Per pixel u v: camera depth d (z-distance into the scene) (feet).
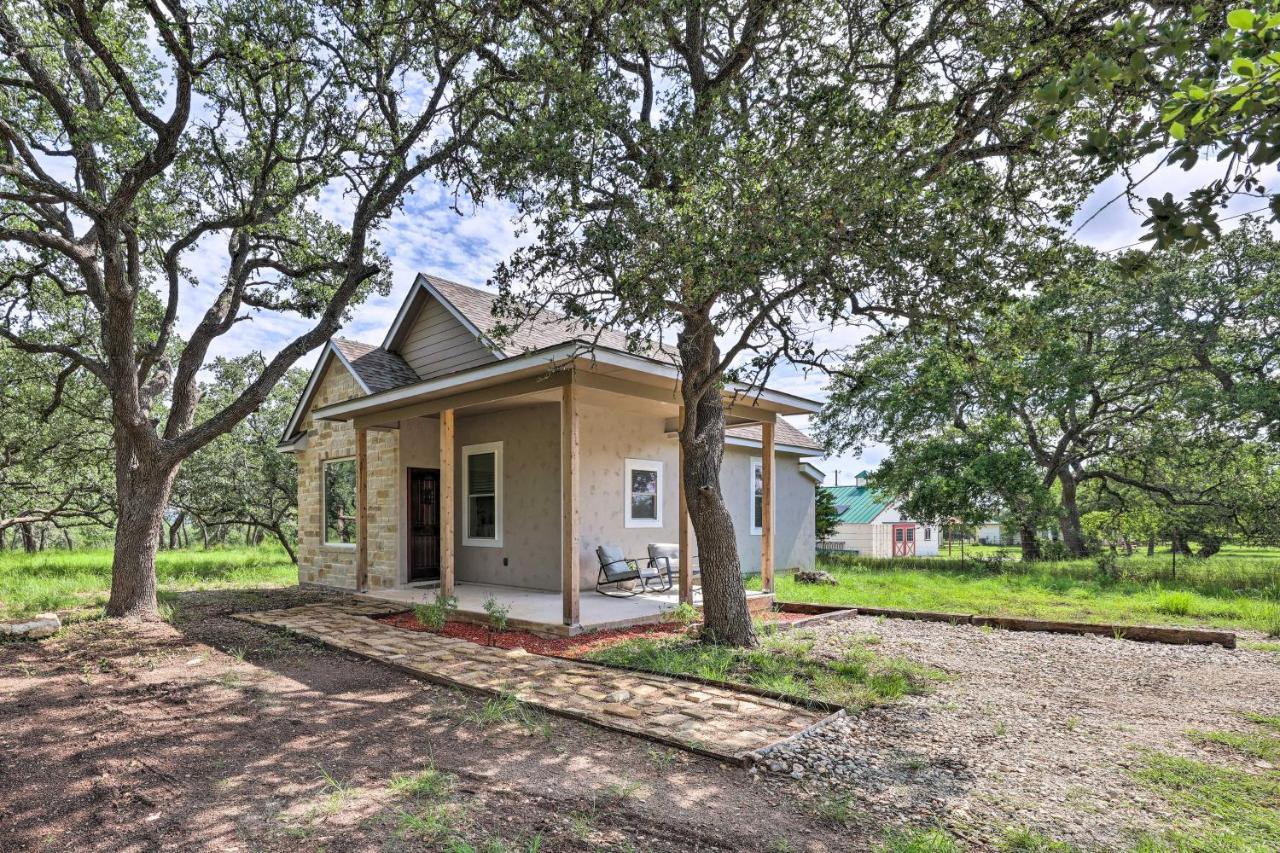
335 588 41.75
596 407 36.29
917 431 67.05
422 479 39.93
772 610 33.65
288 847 10.06
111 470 64.28
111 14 27.20
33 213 34.91
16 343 32.14
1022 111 18.97
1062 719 16.26
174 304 34.91
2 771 13.14
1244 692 18.75
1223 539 59.06
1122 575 50.26
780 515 53.11
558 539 34.81
